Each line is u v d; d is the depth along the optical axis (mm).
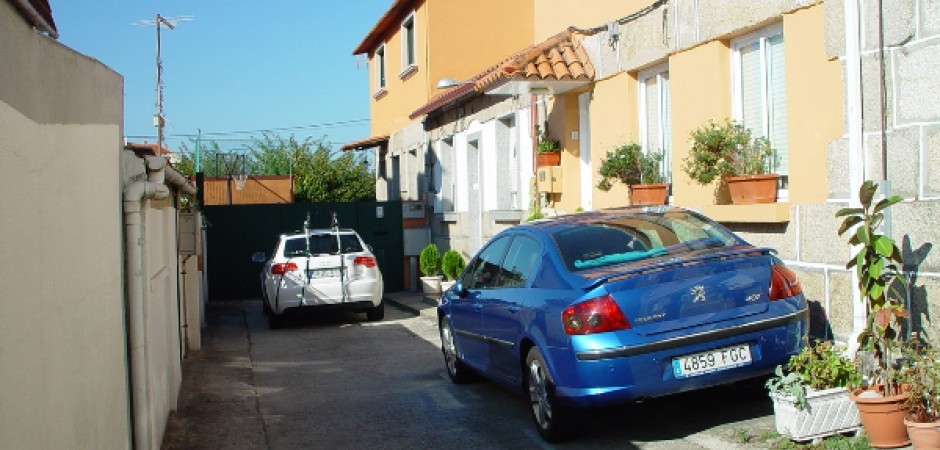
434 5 20188
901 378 5336
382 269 21109
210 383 9664
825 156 7398
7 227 2801
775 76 8359
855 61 6707
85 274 3959
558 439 6387
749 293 6035
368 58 27219
